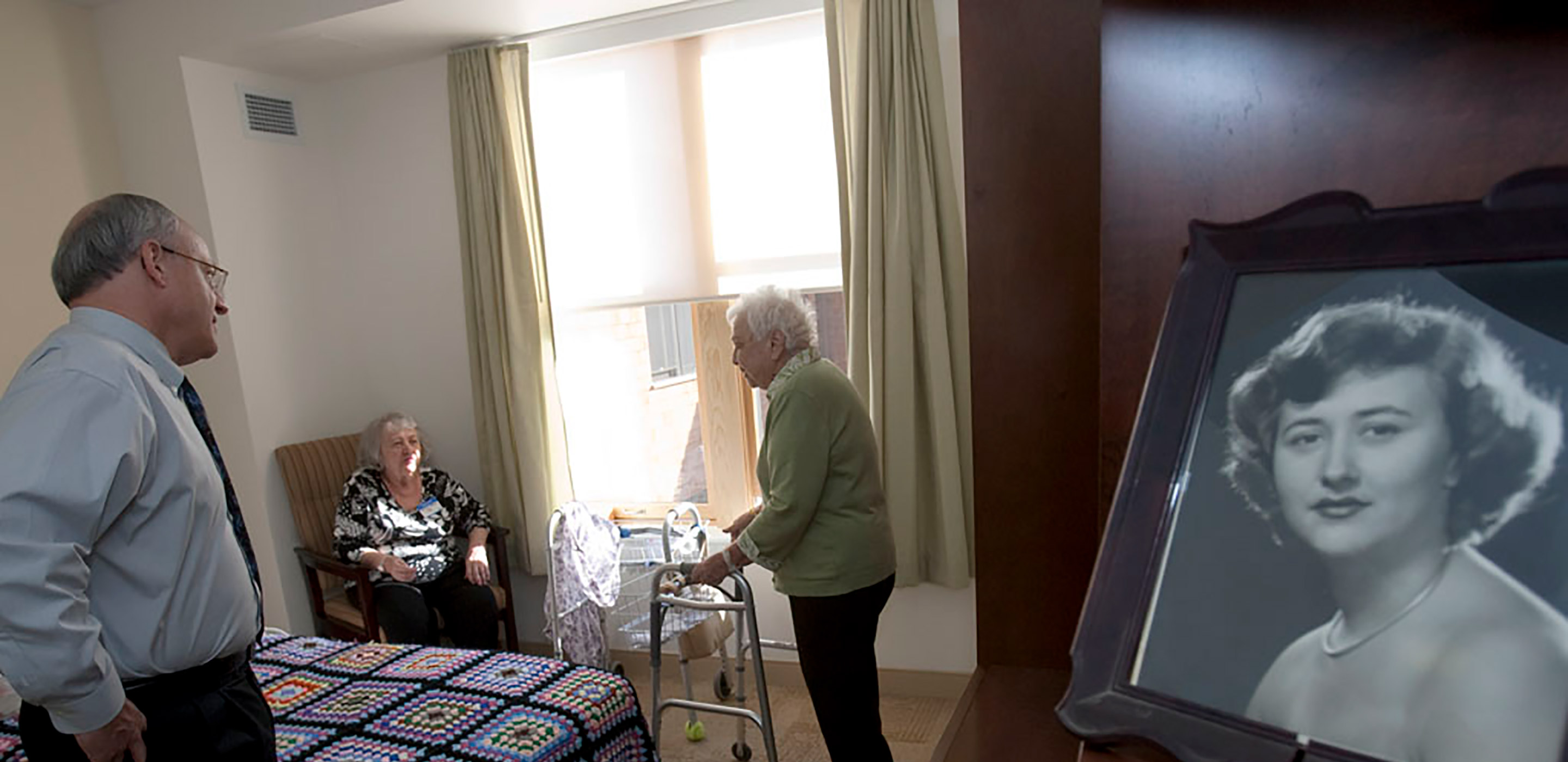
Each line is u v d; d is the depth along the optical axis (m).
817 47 2.71
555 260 3.19
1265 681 0.53
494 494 3.26
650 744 1.81
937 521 2.65
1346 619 0.52
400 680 1.83
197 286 1.41
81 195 3.01
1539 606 0.47
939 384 2.53
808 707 2.85
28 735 1.28
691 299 3.01
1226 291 0.66
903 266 2.53
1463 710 0.47
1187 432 0.63
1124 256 0.97
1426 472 0.53
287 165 3.28
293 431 3.27
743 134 2.84
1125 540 0.62
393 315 3.46
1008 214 1.55
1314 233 0.64
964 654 2.78
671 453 3.26
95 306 1.31
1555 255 0.54
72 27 2.98
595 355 3.28
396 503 3.00
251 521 3.16
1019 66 1.52
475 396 3.24
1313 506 0.56
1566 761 0.44
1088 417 1.56
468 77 3.06
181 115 2.98
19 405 1.17
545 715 1.64
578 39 2.98
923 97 2.47
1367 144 0.86
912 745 2.55
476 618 2.91
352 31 2.84
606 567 2.85
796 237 2.83
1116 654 0.59
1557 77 0.78
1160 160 0.95
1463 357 0.54
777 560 1.93
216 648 1.33
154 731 1.27
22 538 1.11
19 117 2.85
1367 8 0.84
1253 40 0.89
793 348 1.95
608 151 3.04
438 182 3.30
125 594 1.23
